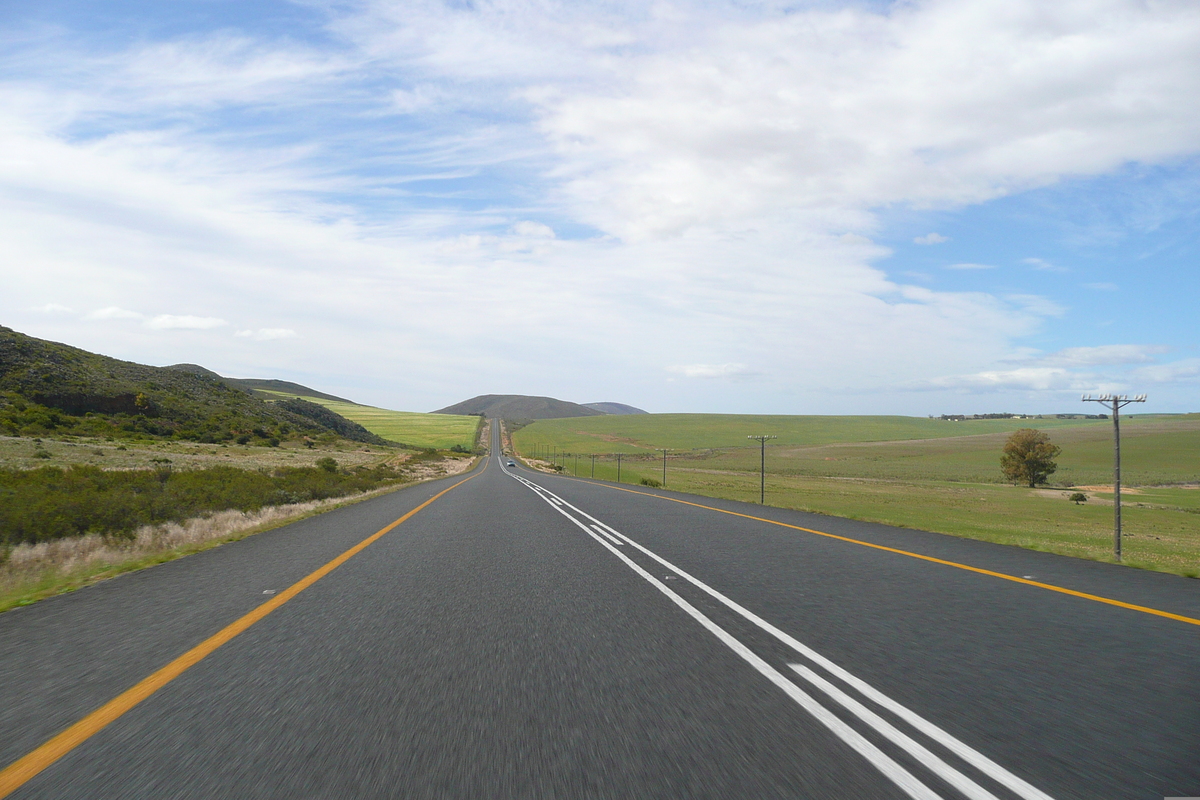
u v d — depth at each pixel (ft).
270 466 181.68
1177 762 10.02
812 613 20.38
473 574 27.81
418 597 22.97
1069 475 333.01
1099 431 517.14
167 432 277.85
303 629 18.40
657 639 17.33
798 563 30.63
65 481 71.20
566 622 19.27
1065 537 96.58
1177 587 24.54
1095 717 11.80
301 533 43.91
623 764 9.94
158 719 11.76
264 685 13.60
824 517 57.00
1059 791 9.14
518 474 234.99
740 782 9.37
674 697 12.88
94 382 292.61
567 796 8.95
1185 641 16.93
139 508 49.49
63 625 18.83
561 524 49.88
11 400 239.09
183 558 32.37
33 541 39.86
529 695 12.98
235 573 27.91
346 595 23.34
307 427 422.41
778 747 10.57
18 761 10.08
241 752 10.39
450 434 606.55
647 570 28.78
